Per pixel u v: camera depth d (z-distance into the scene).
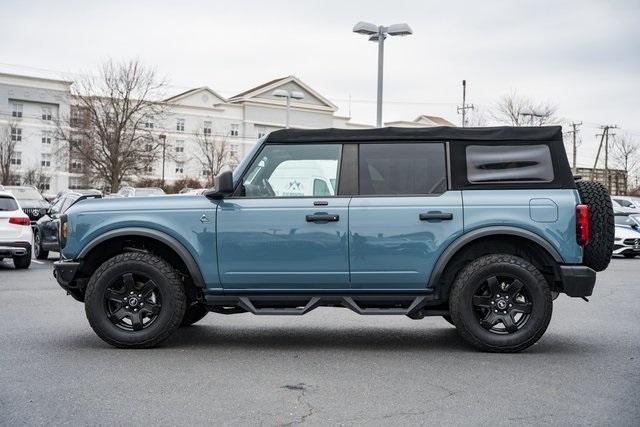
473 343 6.34
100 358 6.12
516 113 49.16
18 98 71.69
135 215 6.57
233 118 80.75
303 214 6.45
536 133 6.52
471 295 6.30
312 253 6.42
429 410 4.55
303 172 6.62
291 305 6.64
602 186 6.61
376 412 4.50
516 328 6.32
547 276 6.66
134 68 51.12
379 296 6.49
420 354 6.38
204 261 6.49
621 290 11.84
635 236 19.58
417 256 6.36
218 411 4.51
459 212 6.36
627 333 7.53
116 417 4.38
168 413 4.47
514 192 6.41
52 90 73.25
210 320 8.55
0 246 14.35
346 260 6.40
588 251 6.46
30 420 4.32
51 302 9.79
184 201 6.58
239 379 5.38
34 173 70.44
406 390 5.06
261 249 6.45
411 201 6.41
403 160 6.56
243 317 8.80
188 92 79.44
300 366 5.86
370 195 6.50
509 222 6.32
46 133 73.38
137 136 52.72
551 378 5.43
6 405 4.64
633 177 68.12
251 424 4.25
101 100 50.91
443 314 6.62
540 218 6.31
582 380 5.36
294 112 81.62
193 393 4.95
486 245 6.61
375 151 6.59
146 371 5.63
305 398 4.83
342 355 6.34
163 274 6.46
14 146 69.88
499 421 4.31
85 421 4.30
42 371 5.60
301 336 7.38
